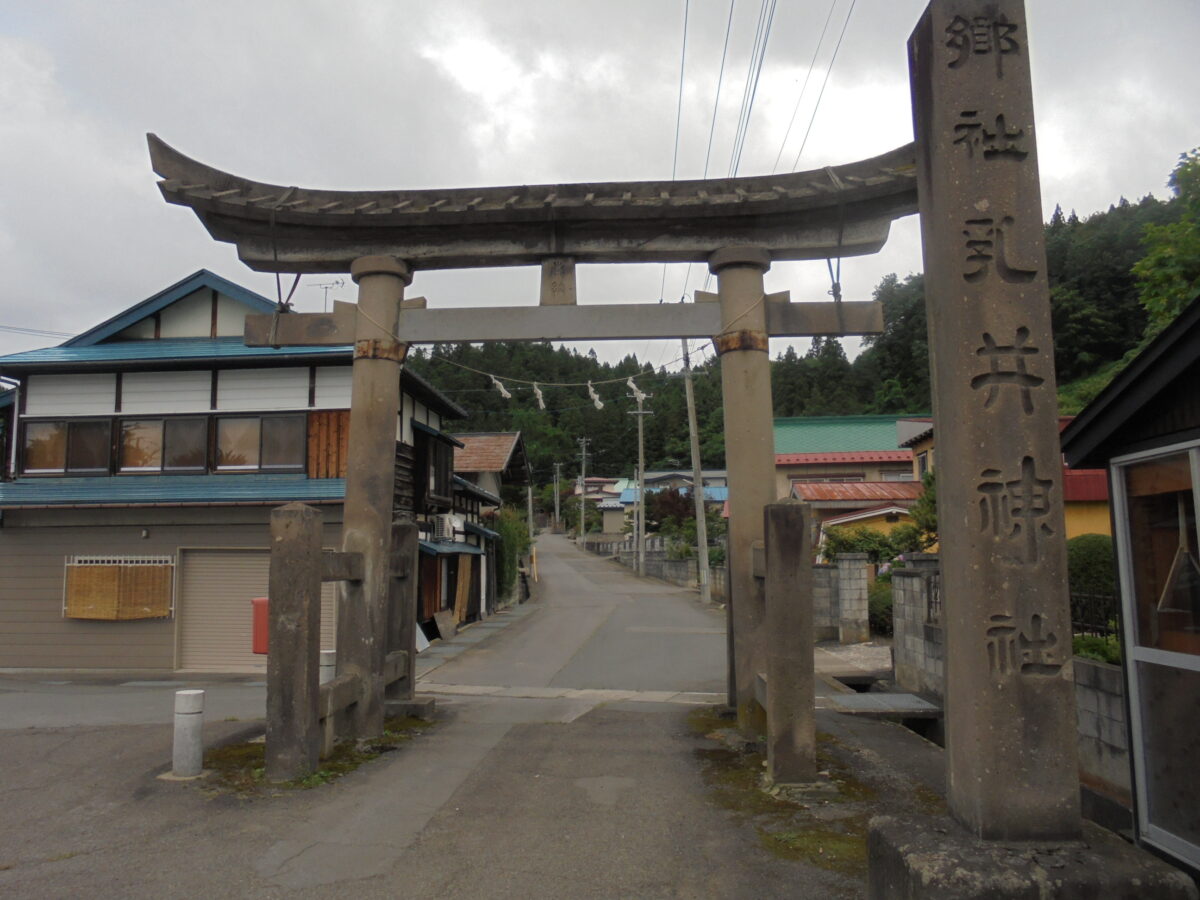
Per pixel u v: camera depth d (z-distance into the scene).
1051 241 48.78
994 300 3.76
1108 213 49.97
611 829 5.25
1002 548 3.63
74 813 5.54
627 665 14.06
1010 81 3.89
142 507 14.91
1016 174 3.84
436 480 19.59
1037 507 3.65
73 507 14.84
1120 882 3.15
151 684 13.16
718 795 5.97
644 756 7.12
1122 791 5.96
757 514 7.80
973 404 3.72
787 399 66.50
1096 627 7.48
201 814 5.48
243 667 14.95
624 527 65.69
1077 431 5.40
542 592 34.78
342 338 8.20
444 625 18.75
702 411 67.75
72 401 15.66
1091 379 39.94
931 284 4.00
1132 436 5.07
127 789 6.05
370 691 7.55
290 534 6.33
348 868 4.61
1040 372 3.73
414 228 8.13
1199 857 4.46
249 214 8.00
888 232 8.02
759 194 7.88
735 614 7.82
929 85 4.02
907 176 7.45
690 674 12.99
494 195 8.13
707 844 4.98
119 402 15.58
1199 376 4.44
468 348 57.75
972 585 3.63
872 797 5.86
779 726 6.16
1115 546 5.27
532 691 11.20
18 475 15.58
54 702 10.59
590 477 80.75
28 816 5.49
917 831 3.61
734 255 8.00
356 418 7.93
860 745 7.48
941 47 3.94
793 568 6.24
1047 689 3.56
